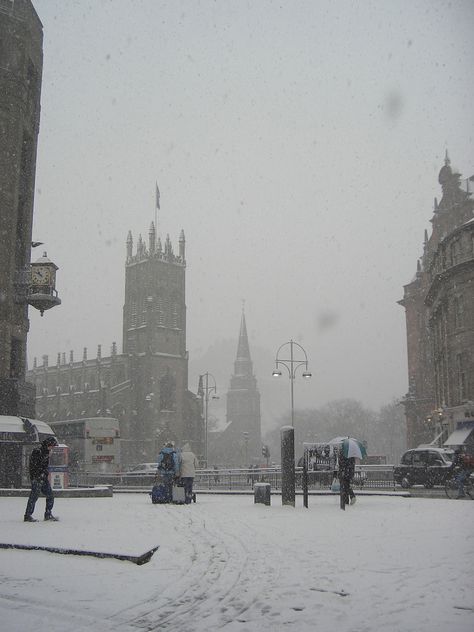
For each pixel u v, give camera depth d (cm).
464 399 5119
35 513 1941
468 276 5122
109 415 11269
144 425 11425
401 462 3612
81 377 13688
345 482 1945
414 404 7450
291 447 2141
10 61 3984
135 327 12012
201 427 11975
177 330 12075
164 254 12319
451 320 5303
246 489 4028
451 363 5303
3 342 3697
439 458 3447
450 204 6912
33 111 4288
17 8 4059
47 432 3575
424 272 7481
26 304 3972
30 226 4197
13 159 3916
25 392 3716
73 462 5378
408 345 7869
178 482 2359
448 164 7006
